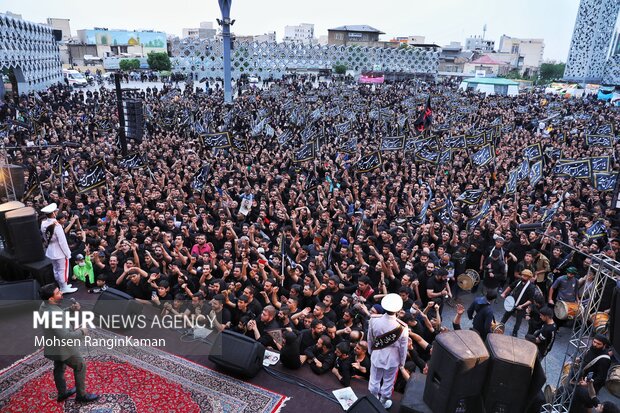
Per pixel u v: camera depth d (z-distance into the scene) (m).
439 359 6.05
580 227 14.60
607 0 102.94
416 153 21.97
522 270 10.88
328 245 12.50
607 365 7.64
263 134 29.02
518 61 156.38
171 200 15.31
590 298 6.97
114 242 12.66
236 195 16.81
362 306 9.13
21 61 49.25
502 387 5.84
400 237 12.66
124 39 117.31
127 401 7.55
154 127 31.72
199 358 8.81
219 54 85.00
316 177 18.92
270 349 9.16
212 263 11.18
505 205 16.52
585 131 33.19
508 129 33.19
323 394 7.90
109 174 18.00
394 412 7.48
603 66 108.81
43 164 19.03
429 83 84.56
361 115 38.22
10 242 10.08
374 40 110.56
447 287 10.20
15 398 7.47
